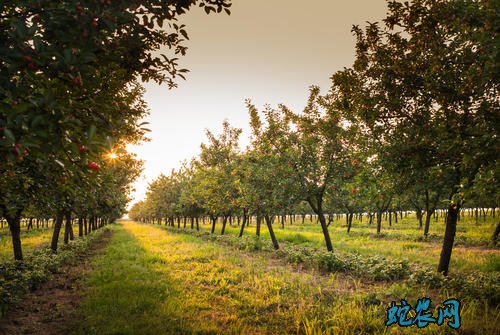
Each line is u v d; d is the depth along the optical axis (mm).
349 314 7031
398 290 9164
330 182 15039
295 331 6586
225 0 4023
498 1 4785
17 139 2432
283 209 16641
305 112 15586
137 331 6305
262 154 18484
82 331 6477
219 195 25828
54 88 3240
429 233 27938
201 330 6441
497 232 20016
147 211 78312
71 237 26781
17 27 2709
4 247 23203
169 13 3947
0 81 2732
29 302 8852
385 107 8094
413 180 8898
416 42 7117
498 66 5020
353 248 19422
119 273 12164
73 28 3047
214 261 14281
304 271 12914
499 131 5453
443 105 6867
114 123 3736
